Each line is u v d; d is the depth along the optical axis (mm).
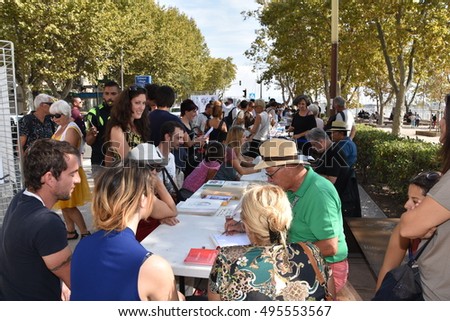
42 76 21641
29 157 2145
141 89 3920
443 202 1700
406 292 1886
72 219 5117
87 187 4977
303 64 20172
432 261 1818
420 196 2217
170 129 4242
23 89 20875
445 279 1790
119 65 29844
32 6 18203
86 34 20438
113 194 1745
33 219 2053
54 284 2168
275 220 1823
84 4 19859
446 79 34312
